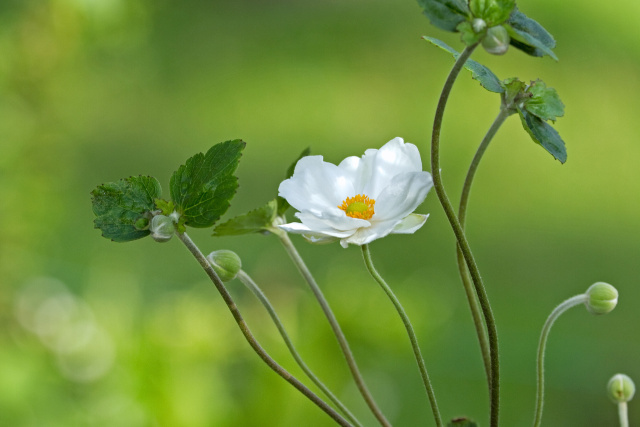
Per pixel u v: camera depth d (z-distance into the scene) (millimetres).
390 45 6090
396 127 5133
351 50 6062
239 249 3254
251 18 6473
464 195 1082
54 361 1771
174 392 1610
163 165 4383
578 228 3898
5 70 1997
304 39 6238
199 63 5844
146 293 2729
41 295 1936
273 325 1656
